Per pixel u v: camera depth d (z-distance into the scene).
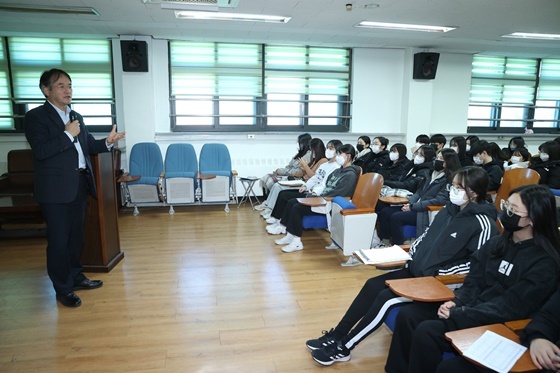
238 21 4.46
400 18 4.27
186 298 2.69
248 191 5.54
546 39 5.35
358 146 5.32
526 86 6.86
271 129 6.07
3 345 2.11
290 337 2.22
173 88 5.58
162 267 3.25
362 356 2.05
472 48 6.02
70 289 2.61
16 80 5.30
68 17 4.24
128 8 3.89
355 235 3.09
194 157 5.36
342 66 6.08
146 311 2.51
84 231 3.08
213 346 2.12
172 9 3.87
